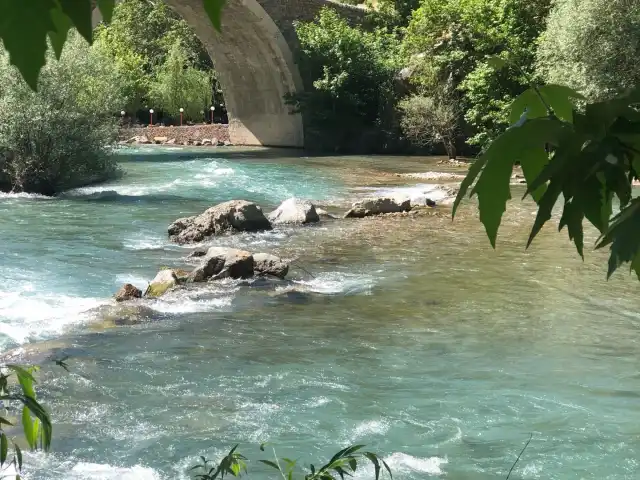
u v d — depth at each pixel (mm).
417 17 32719
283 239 13672
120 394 6352
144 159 31719
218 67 40750
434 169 27594
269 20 35969
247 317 8625
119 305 8836
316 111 36750
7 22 586
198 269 10242
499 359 7262
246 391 6496
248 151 37156
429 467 5195
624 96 825
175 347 7555
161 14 52031
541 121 842
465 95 30781
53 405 6066
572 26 22609
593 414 6031
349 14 40062
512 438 5637
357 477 5043
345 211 17406
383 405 6211
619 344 7680
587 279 10383
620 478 5051
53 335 7859
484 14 30406
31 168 19188
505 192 855
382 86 36125
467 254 12172
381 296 9578
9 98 18750
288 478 2432
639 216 787
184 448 5441
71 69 19422
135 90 48188
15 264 11219
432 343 7738
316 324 8383
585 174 812
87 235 13758
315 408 6156
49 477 4941
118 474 5043
